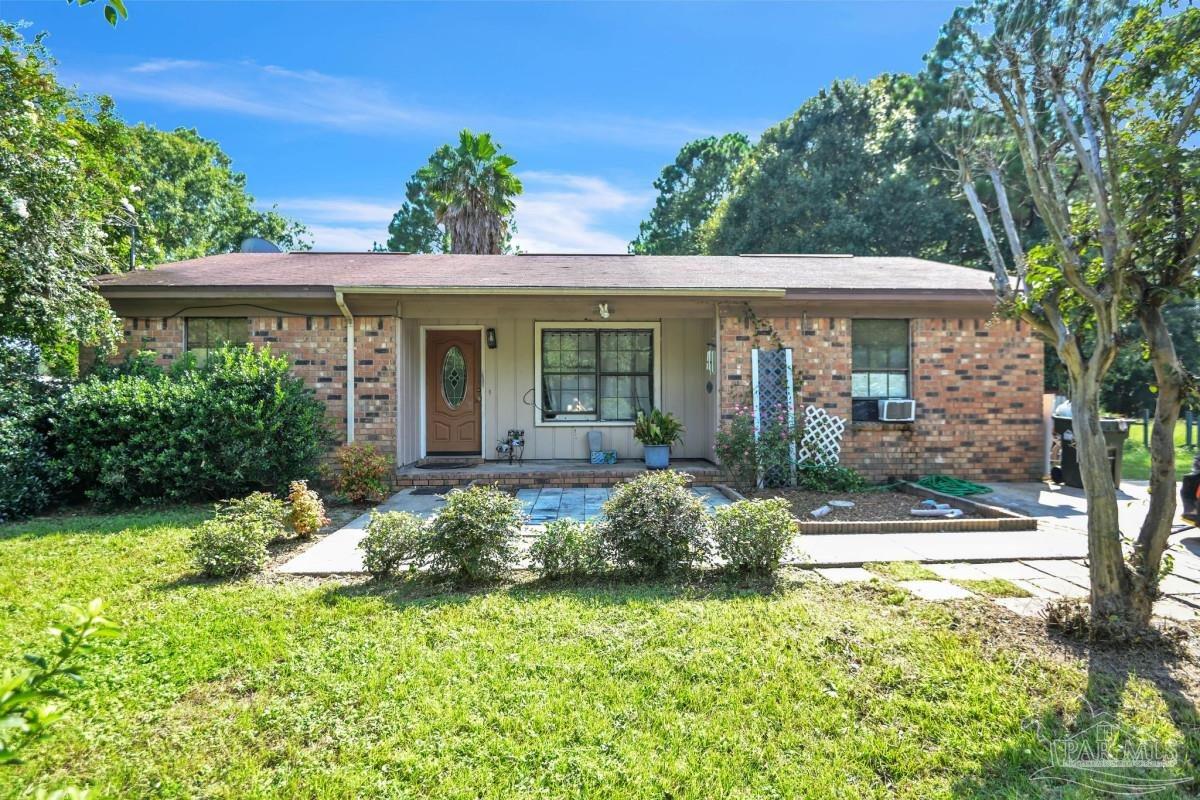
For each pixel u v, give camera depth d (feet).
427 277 31.19
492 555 15.26
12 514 22.22
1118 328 11.14
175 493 24.45
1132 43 11.24
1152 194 10.89
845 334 30.37
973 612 12.90
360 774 7.72
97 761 7.99
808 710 9.16
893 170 74.69
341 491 26.05
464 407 35.86
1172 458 11.49
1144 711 9.14
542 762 7.96
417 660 10.67
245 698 9.55
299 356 29.48
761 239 77.25
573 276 32.04
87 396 24.12
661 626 12.12
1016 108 12.44
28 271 23.31
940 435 30.81
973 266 70.79
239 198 97.19
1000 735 8.60
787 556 16.63
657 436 31.53
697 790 7.43
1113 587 11.48
